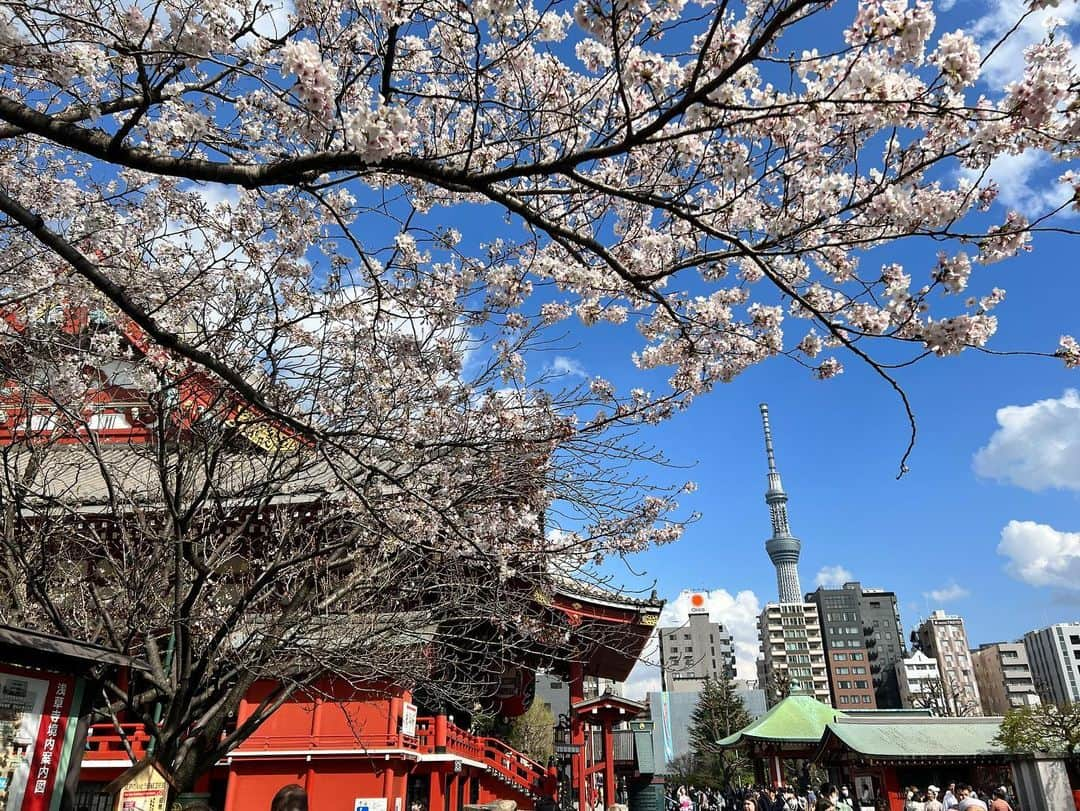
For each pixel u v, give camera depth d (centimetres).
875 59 409
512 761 2120
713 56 454
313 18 527
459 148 632
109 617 859
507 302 691
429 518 781
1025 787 2353
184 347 477
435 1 497
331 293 773
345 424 750
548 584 989
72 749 557
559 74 601
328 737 1426
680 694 8494
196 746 803
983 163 432
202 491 815
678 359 703
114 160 448
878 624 12619
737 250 487
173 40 483
